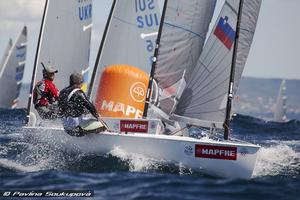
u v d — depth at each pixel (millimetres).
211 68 41969
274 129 75938
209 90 42000
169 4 43562
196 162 38125
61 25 50625
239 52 41438
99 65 47281
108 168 39469
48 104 45312
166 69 44125
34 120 48625
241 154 37312
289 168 41000
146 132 40781
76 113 40562
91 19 52312
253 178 37500
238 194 30453
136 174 36344
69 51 51188
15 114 87000
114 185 32375
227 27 41531
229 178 36125
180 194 30031
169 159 38594
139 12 47188
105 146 40438
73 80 40594
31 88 49375
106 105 46469
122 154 39719
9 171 37344
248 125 79875
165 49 43906
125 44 47000
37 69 49688
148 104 44125
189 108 42719
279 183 33625
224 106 41281
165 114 44219
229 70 41312
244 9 41125
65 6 50594
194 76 42594
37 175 35188
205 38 44562
